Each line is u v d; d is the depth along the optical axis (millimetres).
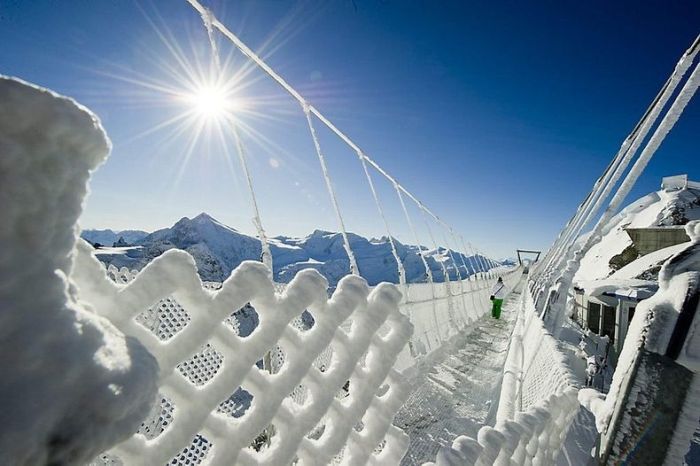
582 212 8680
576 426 3049
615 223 31344
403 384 1208
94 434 447
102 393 448
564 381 2742
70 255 494
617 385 1672
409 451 3271
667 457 1464
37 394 407
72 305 481
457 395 4699
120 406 465
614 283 10297
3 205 400
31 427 394
